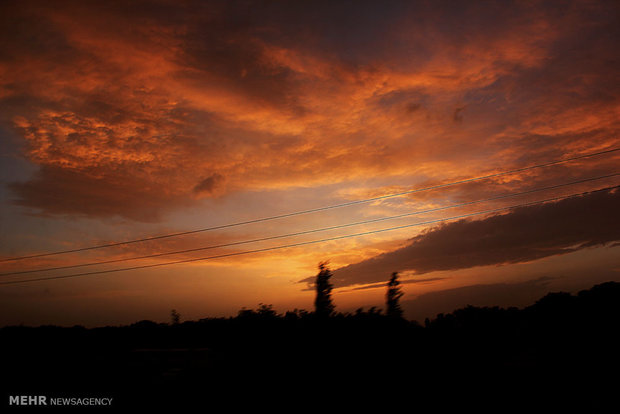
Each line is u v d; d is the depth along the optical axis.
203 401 13.67
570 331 17.83
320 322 15.48
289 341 15.39
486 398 12.82
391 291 16.03
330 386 13.37
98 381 15.79
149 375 16.06
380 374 13.62
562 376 14.09
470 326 17.59
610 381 13.52
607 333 17.00
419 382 13.41
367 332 15.02
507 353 16.05
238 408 13.01
